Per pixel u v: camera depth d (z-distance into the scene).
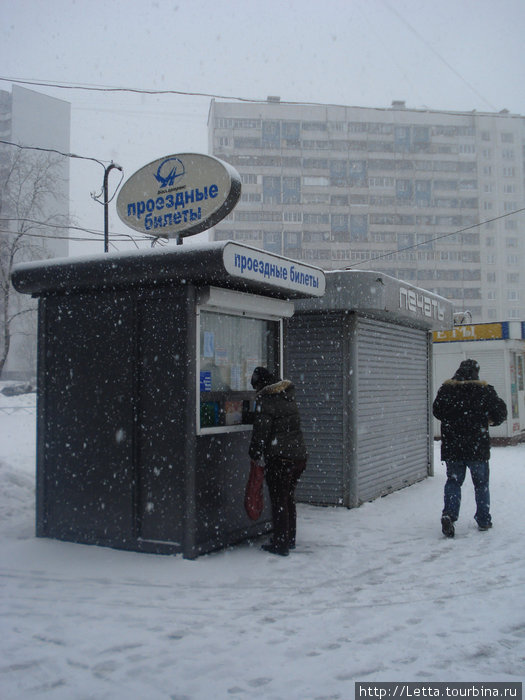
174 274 5.38
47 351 6.23
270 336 6.84
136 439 5.70
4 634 3.89
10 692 3.17
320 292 6.89
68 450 6.05
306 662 3.54
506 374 15.54
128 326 5.83
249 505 5.89
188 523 5.45
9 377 57.09
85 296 6.06
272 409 5.82
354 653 3.66
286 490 5.87
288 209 69.94
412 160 72.75
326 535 6.64
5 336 30.84
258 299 6.29
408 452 9.96
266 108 70.00
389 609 4.41
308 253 70.12
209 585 4.90
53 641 3.79
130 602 4.50
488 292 74.56
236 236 69.19
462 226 73.81
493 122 74.88
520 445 15.67
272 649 3.71
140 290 5.78
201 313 5.88
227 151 69.38
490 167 74.81
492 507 8.09
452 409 6.79
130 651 3.66
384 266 71.75
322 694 3.17
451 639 3.87
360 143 71.69
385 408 9.15
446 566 5.51
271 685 3.26
